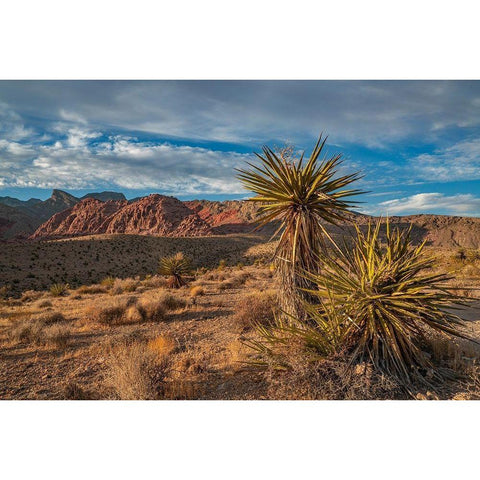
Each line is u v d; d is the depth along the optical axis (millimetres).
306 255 5562
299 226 5496
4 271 42031
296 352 4531
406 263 4988
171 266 21406
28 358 7047
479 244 121625
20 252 54031
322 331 4930
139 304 11359
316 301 5598
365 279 4859
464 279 14469
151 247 80188
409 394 4047
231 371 5406
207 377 5285
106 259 61719
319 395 3992
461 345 5574
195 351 6824
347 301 4730
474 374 4312
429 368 4492
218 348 6945
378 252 5535
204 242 96125
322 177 5535
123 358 5020
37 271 45625
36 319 10867
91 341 8242
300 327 5457
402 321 4789
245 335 7719
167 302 12672
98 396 4824
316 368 4230
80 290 23484
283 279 5773
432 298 4777
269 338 5242
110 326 10008
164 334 8227
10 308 17094
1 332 9734
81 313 12609
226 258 79188
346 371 4168
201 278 27703
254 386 4680
